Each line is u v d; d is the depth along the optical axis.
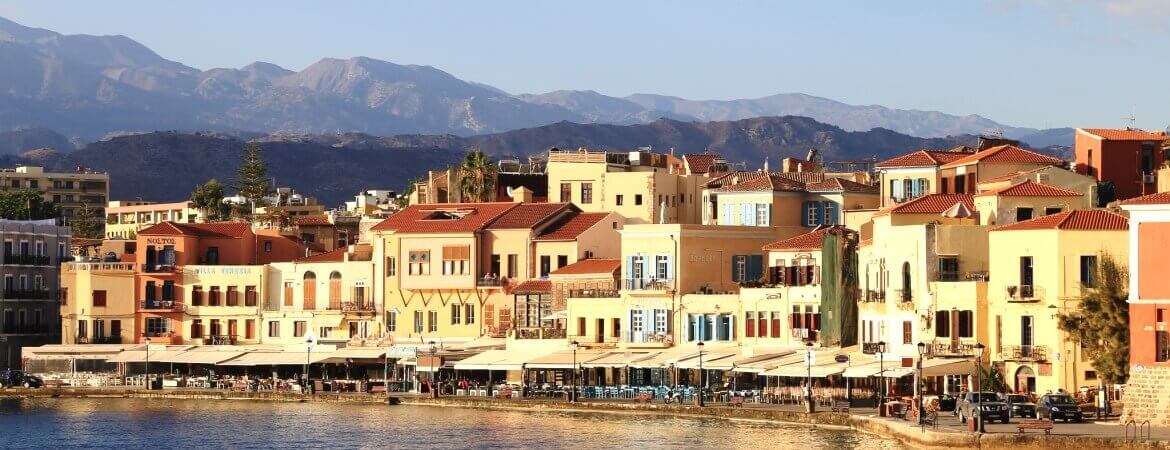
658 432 190.50
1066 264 183.75
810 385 199.62
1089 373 182.62
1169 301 152.25
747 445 173.62
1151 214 153.62
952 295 194.00
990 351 190.75
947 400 185.62
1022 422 162.62
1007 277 188.75
